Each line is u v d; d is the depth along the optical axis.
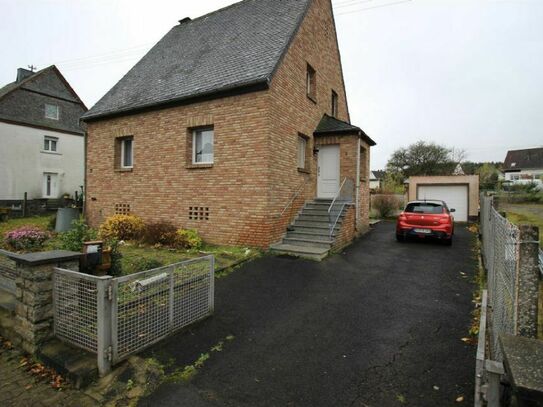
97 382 3.31
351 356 3.75
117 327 3.49
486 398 2.16
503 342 2.11
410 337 4.17
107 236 9.63
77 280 3.67
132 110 10.92
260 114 8.63
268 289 5.98
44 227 12.48
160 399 3.08
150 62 13.35
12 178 20.20
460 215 18.42
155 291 3.95
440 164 40.94
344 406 2.94
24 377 3.46
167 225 9.41
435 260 8.18
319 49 12.16
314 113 11.71
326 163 12.06
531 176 51.62
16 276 4.01
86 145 12.67
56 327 3.91
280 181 9.20
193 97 9.52
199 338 4.20
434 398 3.00
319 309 5.11
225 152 9.21
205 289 4.73
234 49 10.62
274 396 3.09
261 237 8.62
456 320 4.65
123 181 11.50
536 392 1.59
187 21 14.73
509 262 2.99
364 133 11.56
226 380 3.34
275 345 4.02
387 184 28.11
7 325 4.11
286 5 11.49
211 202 9.47
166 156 10.38
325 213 10.08
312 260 7.92
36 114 21.62
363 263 7.81
